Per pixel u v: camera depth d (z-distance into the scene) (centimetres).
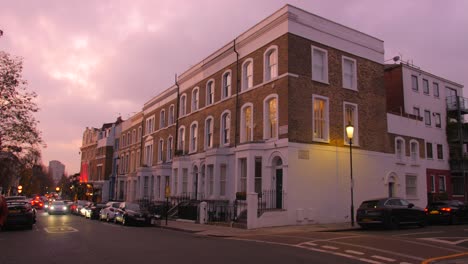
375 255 1080
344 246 1230
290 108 2111
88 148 7206
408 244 1275
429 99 3506
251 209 1922
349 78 2472
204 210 2345
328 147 2242
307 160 2133
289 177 2047
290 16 2202
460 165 3425
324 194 2177
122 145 5475
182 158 3108
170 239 1503
